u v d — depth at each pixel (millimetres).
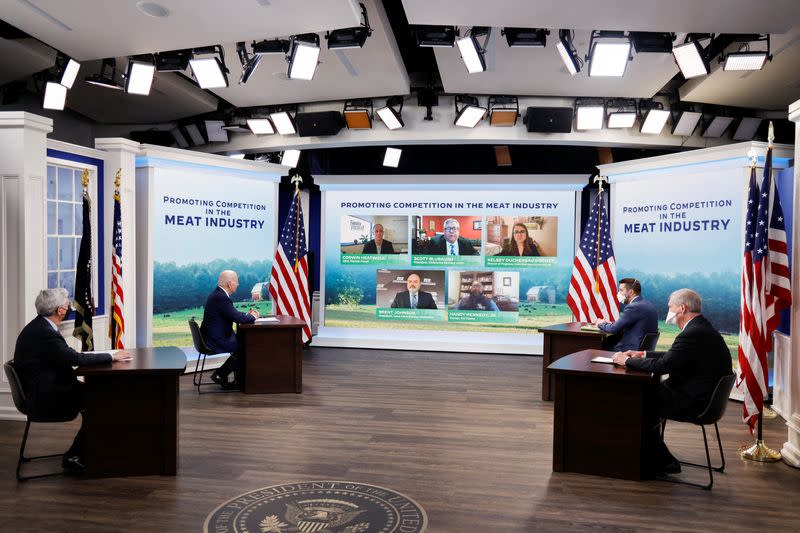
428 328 9773
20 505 3609
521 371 8109
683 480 4141
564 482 4078
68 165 6344
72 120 10070
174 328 7684
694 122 8383
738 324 6719
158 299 7527
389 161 9789
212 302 6629
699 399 3955
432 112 8852
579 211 9445
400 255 9836
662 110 8055
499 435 5164
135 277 7316
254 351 6590
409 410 5980
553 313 9500
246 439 4957
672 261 7340
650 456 4195
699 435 5238
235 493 3812
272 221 8695
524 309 9555
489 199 9609
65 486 3906
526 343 9531
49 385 3947
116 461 4074
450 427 5391
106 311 6895
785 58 6629
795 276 4613
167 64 6590
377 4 5945
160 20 5469
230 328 6723
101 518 3438
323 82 7832
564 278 9484
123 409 4078
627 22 5355
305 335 8078
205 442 4863
